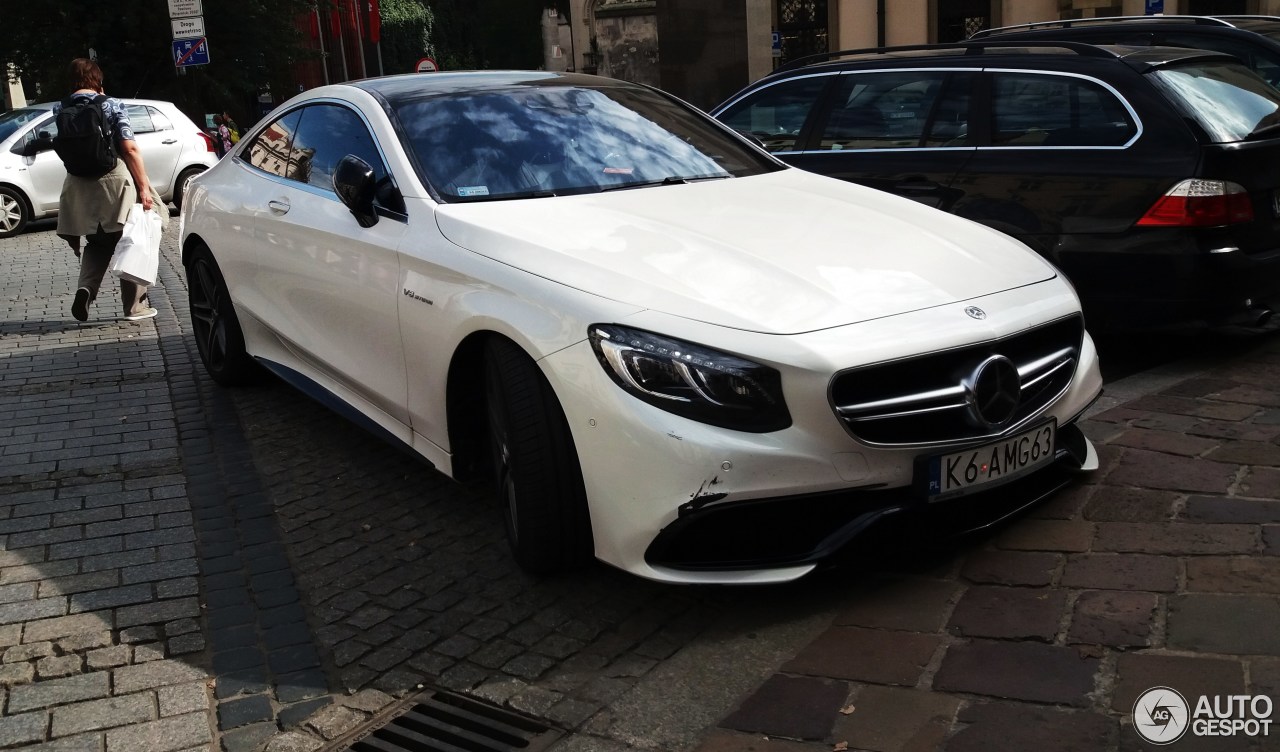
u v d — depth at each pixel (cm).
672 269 329
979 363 321
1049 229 557
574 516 335
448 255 370
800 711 278
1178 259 520
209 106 2838
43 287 947
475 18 6881
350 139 458
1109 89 550
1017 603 318
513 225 367
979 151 586
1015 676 283
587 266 334
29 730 291
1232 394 483
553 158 424
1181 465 401
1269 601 302
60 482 468
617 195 401
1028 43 611
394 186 413
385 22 6241
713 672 301
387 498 440
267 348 536
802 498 305
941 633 307
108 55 2650
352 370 440
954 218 405
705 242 349
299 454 495
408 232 395
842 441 304
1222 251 515
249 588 368
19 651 332
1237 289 520
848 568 351
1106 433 443
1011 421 332
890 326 313
